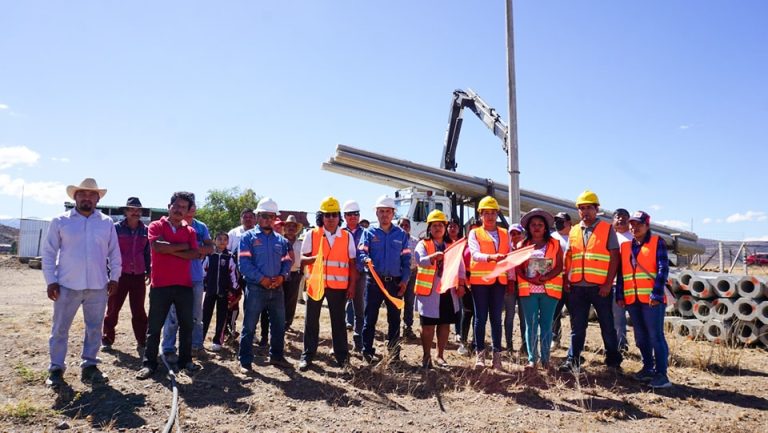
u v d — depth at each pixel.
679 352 7.15
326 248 6.02
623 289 5.89
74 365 5.64
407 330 8.03
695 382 5.69
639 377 5.68
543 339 5.89
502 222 14.23
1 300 11.63
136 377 5.27
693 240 14.80
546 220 5.88
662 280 5.46
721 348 7.15
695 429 4.22
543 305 5.91
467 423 4.29
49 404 4.47
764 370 6.27
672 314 9.05
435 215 6.23
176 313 5.65
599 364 6.39
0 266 24.64
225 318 6.85
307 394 4.98
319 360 6.35
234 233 7.39
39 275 21.25
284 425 4.16
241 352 5.64
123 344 6.82
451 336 8.23
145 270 6.54
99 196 5.39
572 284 6.00
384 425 4.20
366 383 5.38
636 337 5.78
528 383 5.48
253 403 4.66
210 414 4.36
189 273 5.59
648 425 4.31
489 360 6.60
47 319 8.55
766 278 7.74
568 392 5.21
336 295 6.02
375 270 6.20
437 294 6.07
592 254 5.87
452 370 5.97
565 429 4.19
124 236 6.45
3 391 4.73
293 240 7.71
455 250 6.11
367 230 6.40
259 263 5.71
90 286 5.12
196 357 6.29
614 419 4.45
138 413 4.33
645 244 5.70
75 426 4.02
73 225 5.13
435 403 4.81
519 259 5.54
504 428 4.19
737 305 7.84
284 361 5.93
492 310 5.94
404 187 15.84
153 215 24.58
